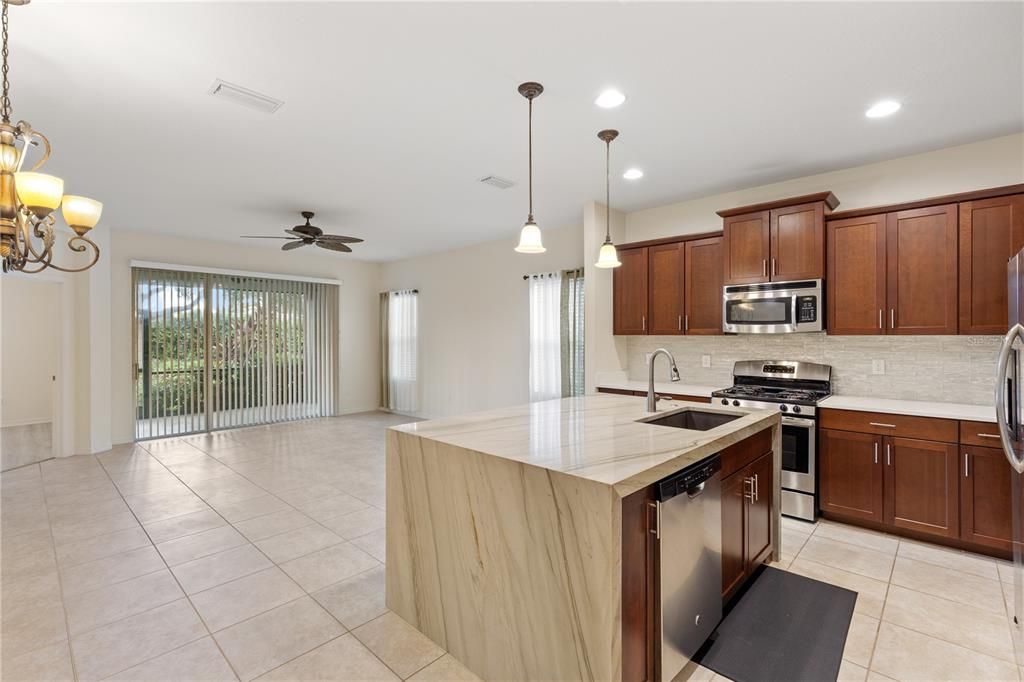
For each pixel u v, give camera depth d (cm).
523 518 173
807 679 186
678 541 183
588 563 154
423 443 214
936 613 228
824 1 184
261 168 367
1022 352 201
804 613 229
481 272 664
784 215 368
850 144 323
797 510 343
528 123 290
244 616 227
